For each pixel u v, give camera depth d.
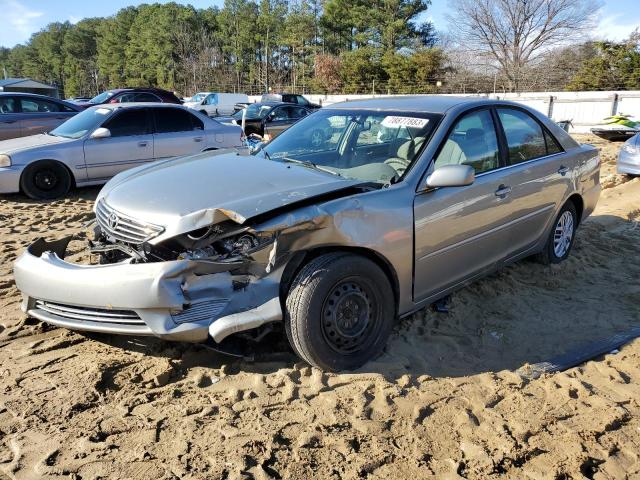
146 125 9.26
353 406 3.00
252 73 68.62
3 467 2.50
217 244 3.05
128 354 3.48
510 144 4.47
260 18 68.56
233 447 2.65
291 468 2.53
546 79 43.25
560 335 3.99
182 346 3.57
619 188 8.94
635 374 3.47
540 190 4.66
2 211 7.65
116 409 2.94
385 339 3.50
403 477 2.52
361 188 3.47
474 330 4.02
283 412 2.94
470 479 2.53
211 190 3.30
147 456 2.58
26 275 3.29
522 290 4.73
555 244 5.21
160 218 3.09
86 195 8.92
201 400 3.04
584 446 2.77
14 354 3.47
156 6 85.50
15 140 9.25
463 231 3.90
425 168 3.69
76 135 8.91
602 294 4.72
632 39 36.44
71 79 107.88
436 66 46.34
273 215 3.05
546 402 3.12
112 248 3.35
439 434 2.83
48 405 2.95
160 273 2.90
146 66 82.44
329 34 61.81
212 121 9.99
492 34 46.34
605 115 23.61
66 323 3.19
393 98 4.72
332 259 3.17
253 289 3.08
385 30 51.88
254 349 3.54
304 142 4.39
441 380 3.32
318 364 3.22
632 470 2.64
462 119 4.09
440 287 3.88
